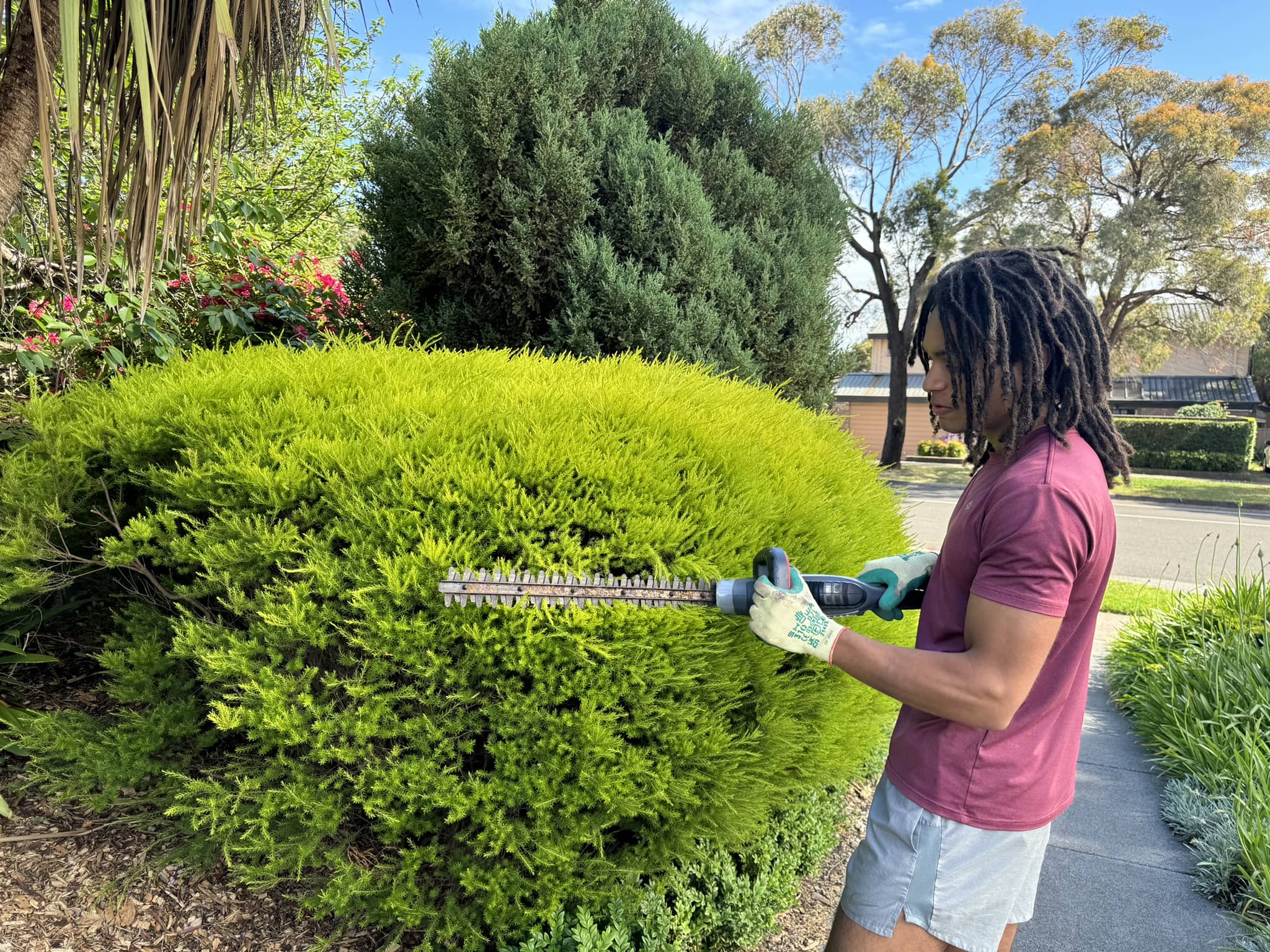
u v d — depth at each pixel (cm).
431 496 194
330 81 226
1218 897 259
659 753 193
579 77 455
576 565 188
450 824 203
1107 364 126
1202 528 1343
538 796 187
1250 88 2252
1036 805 125
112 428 224
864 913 134
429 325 455
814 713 225
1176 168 2258
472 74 429
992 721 114
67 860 218
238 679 201
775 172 542
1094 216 2436
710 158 496
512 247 432
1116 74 2244
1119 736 397
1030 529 112
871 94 2156
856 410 3647
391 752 191
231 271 444
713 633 197
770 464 242
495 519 189
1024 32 2214
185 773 220
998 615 112
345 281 486
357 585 190
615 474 201
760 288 474
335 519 198
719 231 461
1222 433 2494
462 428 209
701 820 202
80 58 246
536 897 197
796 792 247
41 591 238
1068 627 124
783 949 223
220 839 211
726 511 208
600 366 300
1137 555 1049
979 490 129
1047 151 2191
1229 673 373
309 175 848
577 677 185
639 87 510
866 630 253
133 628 222
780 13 2170
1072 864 278
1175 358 3984
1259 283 2266
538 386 241
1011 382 123
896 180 2252
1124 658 467
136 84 237
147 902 208
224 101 247
